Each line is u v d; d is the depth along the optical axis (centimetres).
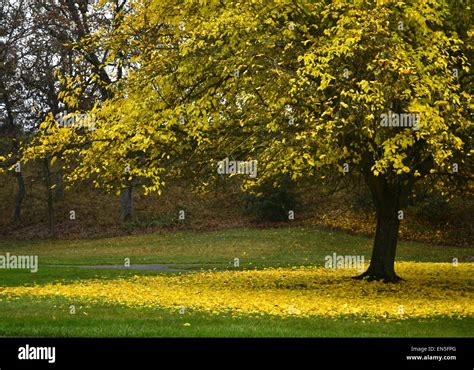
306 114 1758
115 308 1508
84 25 4384
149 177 1934
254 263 3397
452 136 1700
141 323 1292
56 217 5394
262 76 1877
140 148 1841
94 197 5744
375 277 2375
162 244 4434
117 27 2433
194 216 5256
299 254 4016
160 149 2002
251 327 1248
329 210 5047
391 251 2386
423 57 1883
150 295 1816
